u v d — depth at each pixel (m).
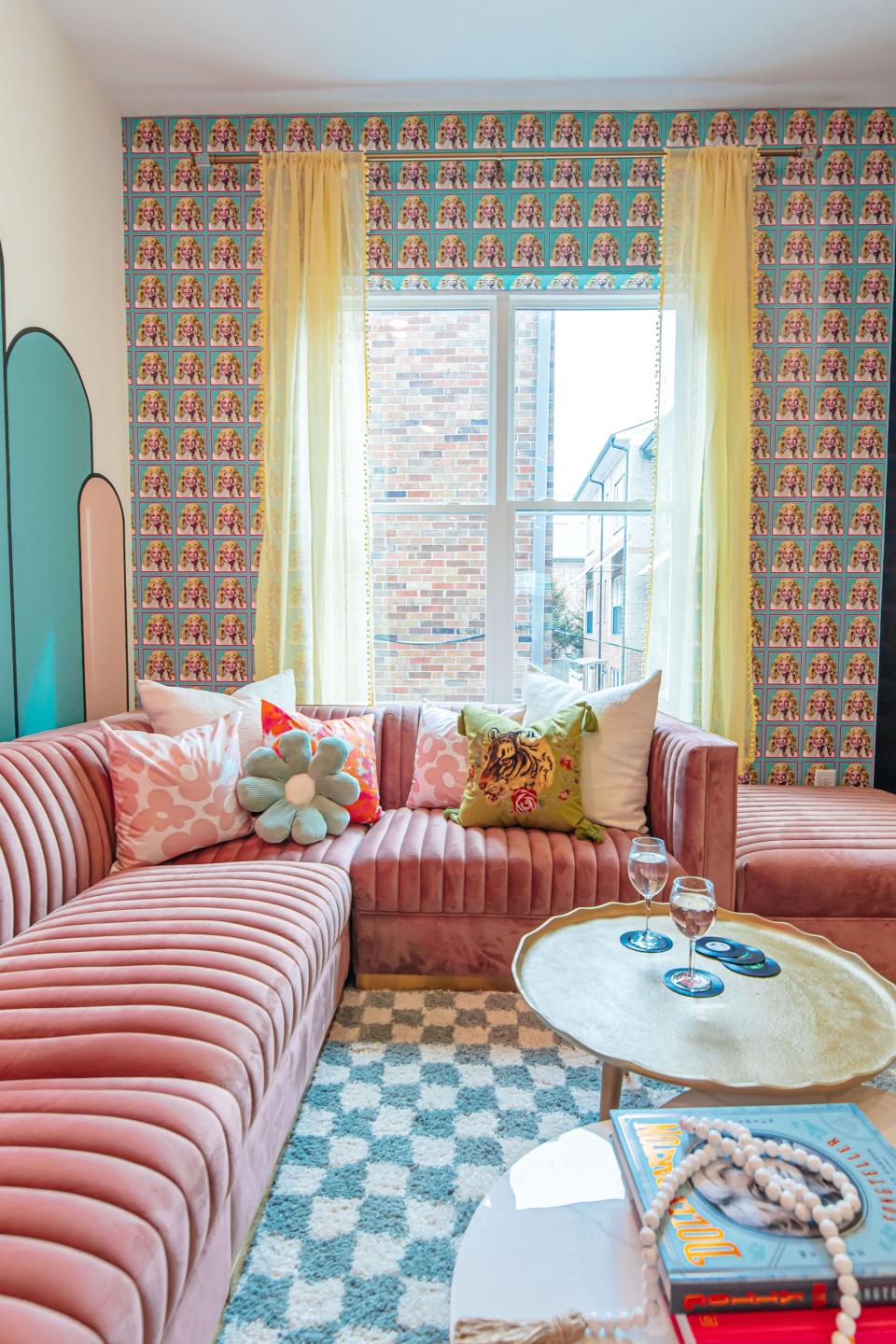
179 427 2.96
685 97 2.79
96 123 2.69
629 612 3.12
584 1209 0.91
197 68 2.61
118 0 2.29
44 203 2.33
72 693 2.50
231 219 2.91
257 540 2.98
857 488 2.96
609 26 2.41
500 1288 0.79
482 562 3.09
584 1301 0.78
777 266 2.90
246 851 2.07
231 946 1.40
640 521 3.09
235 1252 1.14
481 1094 1.67
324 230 2.78
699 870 2.07
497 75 2.65
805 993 1.29
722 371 2.78
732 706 2.83
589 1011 1.22
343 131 2.88
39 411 2.30
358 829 2.31
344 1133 1.54
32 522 2.26
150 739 2.04
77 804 1.86
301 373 2.84
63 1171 0.86
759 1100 1.11
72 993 1.23
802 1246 0.78
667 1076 1.05
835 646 3.00
